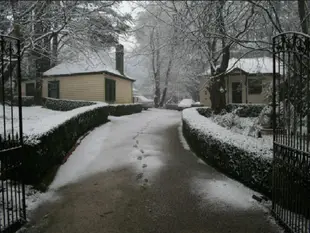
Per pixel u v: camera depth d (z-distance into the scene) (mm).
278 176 3479
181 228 3285
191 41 9031
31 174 4430
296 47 3260
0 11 10195
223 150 5281
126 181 4980
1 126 7555
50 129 5094
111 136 9336
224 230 3221
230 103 19844
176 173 5406
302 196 2955
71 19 10602
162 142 8539
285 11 9406
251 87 20516
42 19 10031
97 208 3855
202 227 3301
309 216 3021
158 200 4117
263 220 3439
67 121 6520
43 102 19422
